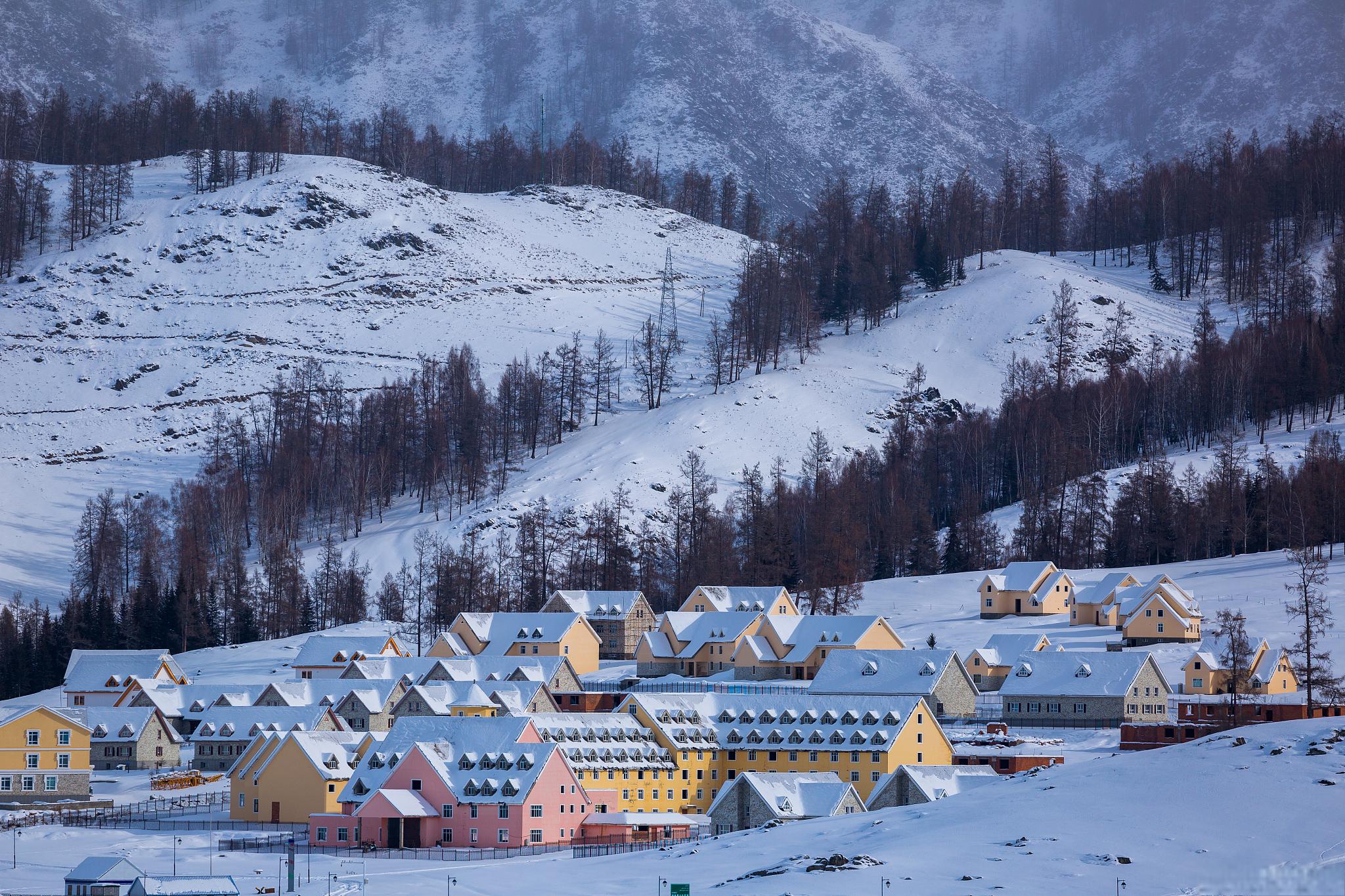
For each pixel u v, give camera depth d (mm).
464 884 155625
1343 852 131000
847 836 158875
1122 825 144250
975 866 137500
